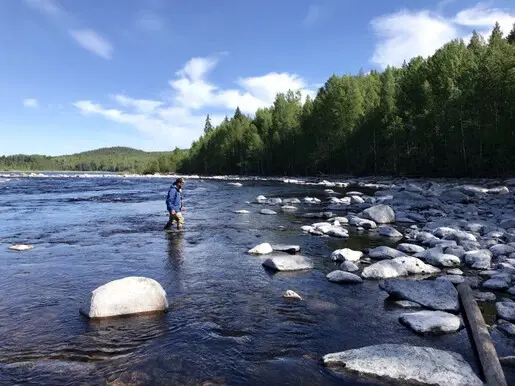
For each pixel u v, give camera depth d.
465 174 46.53
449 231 13.32
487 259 9.74
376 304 7.44
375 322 6.59
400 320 6.63
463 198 24.27
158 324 6.45
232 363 5.19
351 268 9.66
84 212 21.67
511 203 22.62
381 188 40.00
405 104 56.38
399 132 53.84
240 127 105.19
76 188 45.47
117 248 12.15
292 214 20.22
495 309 7.00
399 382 4.70
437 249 10.72
